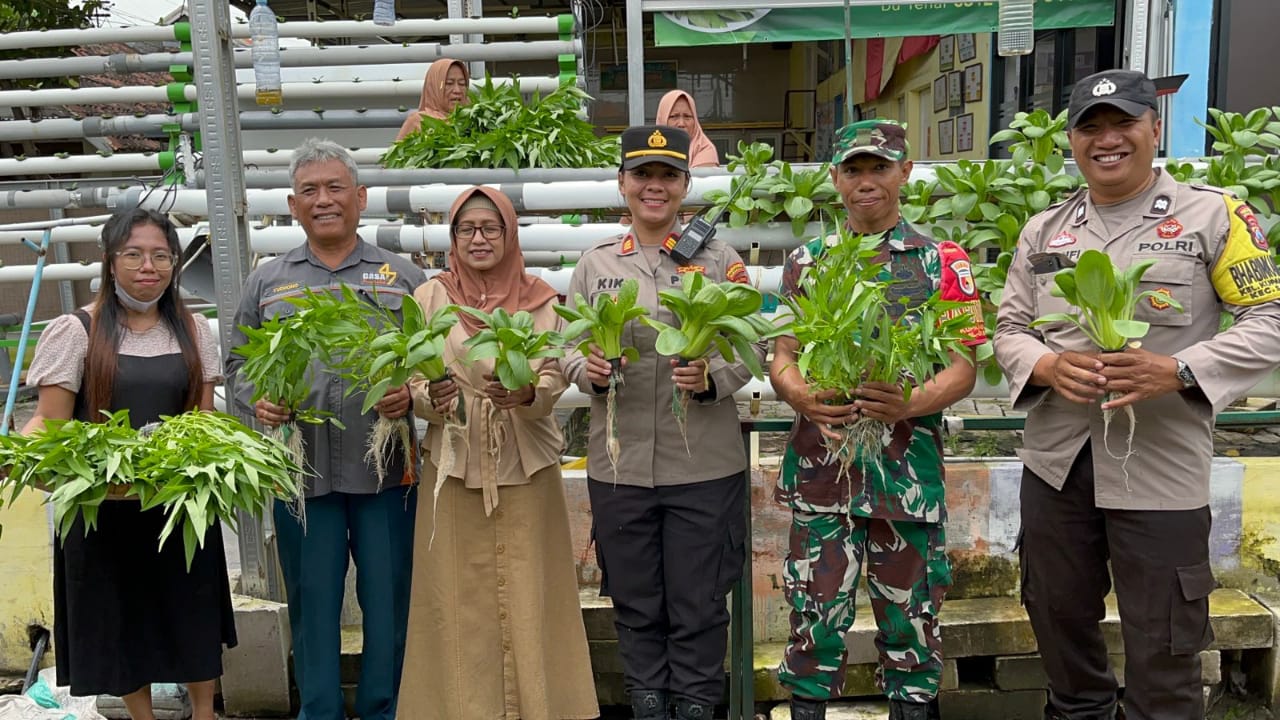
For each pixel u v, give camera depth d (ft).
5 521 12.19
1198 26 17.08
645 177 9.36
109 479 7.99
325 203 9.61
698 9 14.76
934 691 9.19
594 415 9.62
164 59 20.84
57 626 9.64
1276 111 12.32
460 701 9.54
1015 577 11.80
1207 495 8.44
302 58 21.95
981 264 12.41
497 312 8.54
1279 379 11.93
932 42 31.58
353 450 9.69
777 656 11.43
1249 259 8.08
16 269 16.67
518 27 21.67
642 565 9.50
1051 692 9.61
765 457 12.76
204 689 10.22
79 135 20.77
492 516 9.54
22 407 19.81
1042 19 17.83
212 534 9.70
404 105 22.70
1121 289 7.74
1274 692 11.19
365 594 9.96
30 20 34.88
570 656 10.00
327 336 8.84
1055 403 8.84
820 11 17.57
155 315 9.70
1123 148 8.20
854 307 8.04
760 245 12.42
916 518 8.86
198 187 14.52
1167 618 8.38
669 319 9.28
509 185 13.37
